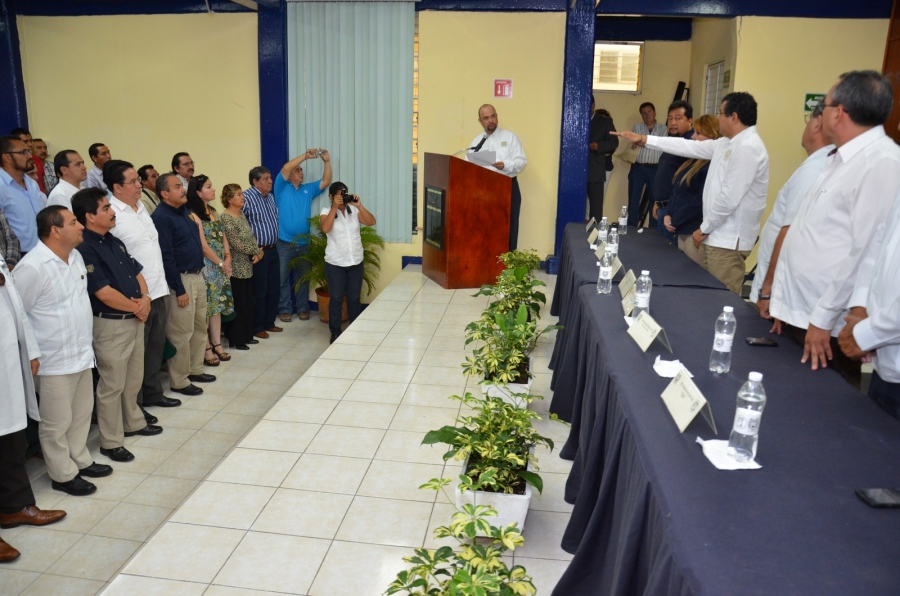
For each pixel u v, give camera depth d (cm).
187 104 719
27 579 291
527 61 674
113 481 374
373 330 511
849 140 240
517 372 358
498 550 186
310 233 700
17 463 319
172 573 230
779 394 207
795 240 258
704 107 785
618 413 206
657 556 145
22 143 468
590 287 346
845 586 120
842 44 652
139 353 413
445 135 694
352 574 231
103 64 718
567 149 677
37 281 321
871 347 210
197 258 479
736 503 146
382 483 292
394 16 675
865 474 160
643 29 859
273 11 679
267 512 268
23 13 714
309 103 700
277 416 358
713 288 346
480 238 630
